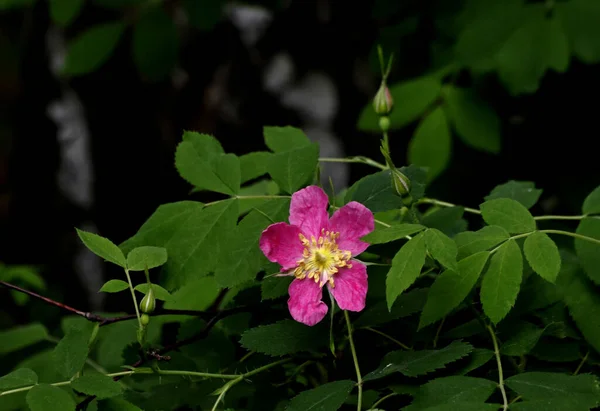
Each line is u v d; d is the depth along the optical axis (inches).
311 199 42.8
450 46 64.6
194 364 44.9
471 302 43.0
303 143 45.5
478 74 55.9
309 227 42.8
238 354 45.2
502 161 63.6
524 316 44.1
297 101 90.2
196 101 95.5
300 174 43.8
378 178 43.7
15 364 52.8
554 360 43.3
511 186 45.8
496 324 42.8
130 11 64.6
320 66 89.8
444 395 41.6
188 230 43.9
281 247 42.7
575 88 61.6
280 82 90.7
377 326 43.8
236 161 44.6
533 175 63.3
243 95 93.0
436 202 45.6
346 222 42.6
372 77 87.9
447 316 43.6
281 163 44.0
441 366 41.6
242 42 91.7
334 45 89.0
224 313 44.4
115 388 41.9
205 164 44.7
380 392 43.2
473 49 54.9
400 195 43.1
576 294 43.3
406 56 70.9
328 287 42.5
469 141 55.7
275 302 44.6
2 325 70.6
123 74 98.3
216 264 43.7
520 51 54.3
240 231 43.5
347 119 88.7
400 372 42.6
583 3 54.0
